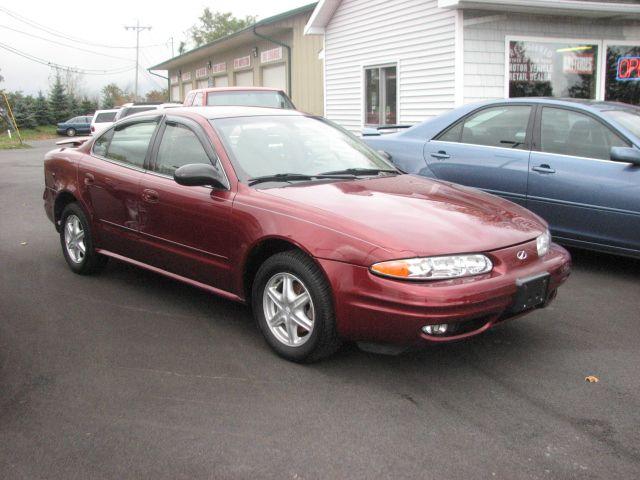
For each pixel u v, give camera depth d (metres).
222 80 26.91
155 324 4.52
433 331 3.33
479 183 6.31
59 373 3.72
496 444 2.93
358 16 12.79
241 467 2.77
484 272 3.45
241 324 4.51
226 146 4.35
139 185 4.79
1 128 49.38
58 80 58.75
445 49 10.59
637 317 4.63
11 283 5.55
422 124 6.99
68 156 5.73
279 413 3.23
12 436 3.02
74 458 2.84
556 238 5.91
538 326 4.46
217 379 3.63
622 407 3.29
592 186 5.51
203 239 4.29
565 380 3.61
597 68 11.52
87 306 4.92
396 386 3.53
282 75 20.97
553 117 5.97
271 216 3.82
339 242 3.48
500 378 3.63
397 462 2.79
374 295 3.34
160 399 3.39
